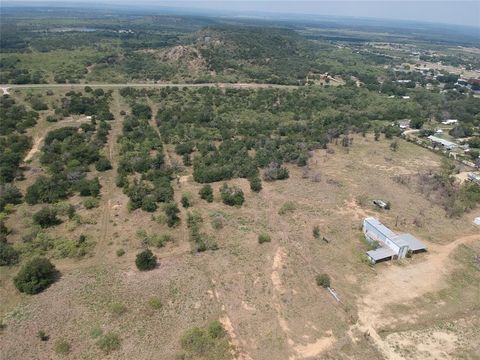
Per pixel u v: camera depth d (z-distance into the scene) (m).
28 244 68.06
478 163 115.44
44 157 101.88
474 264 67.81
